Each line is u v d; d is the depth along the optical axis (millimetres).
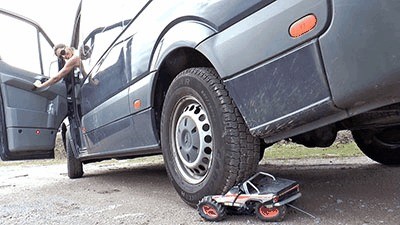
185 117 2463
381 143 4008
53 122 4895
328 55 1657
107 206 2863
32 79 4676
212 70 2299
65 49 4820
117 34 3277
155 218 2355
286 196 2059
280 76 1829
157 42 2594
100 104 3629
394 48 1557
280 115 1869
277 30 1809
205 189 2285
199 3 2221
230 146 2115
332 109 1717
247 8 1943
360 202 2479
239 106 2051
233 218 2176
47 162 9352
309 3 1692
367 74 1601
